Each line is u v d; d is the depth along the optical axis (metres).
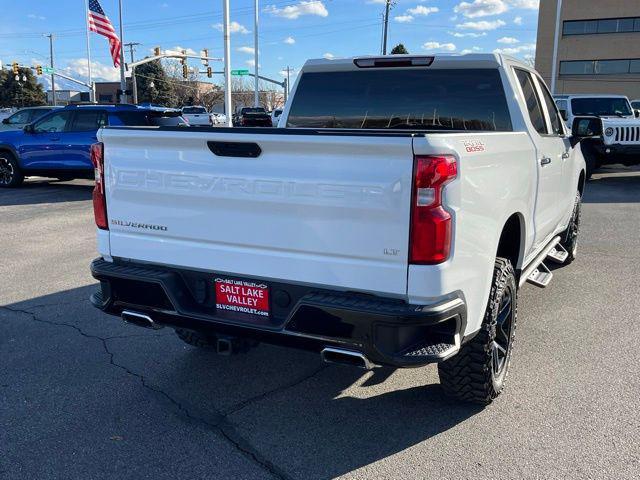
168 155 3.23
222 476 2.95
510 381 3.93
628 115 15.31
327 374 4.11
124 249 3.51
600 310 5.34
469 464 3.02
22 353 4.43
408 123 4.70
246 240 3.07
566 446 3.16
